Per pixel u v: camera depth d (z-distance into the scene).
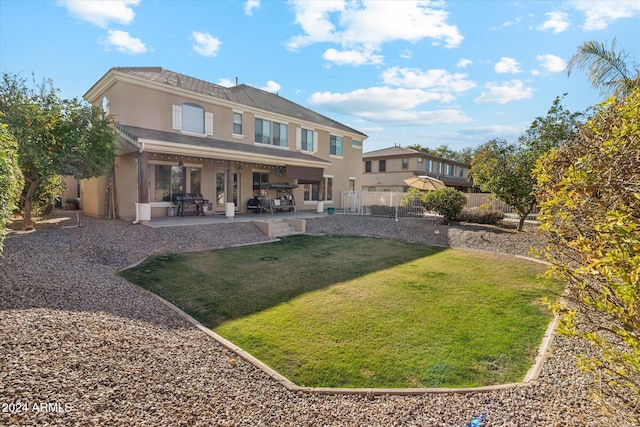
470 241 13.39
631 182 2.52
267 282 8.00
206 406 3.29
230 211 15.98
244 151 16.11
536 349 4.84
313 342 4.96
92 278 6.92
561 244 3.29
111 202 15.10
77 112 11.62
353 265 9.85
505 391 3.77
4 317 4.24
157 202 16.02
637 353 2.30
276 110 21.81
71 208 21.50
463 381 4.02
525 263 10.27
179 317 5.67
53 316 4.56
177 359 4.14
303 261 10.24
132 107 14.97
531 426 3.13
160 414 3.07
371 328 5.49
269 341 4.97
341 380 3.99
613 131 2.90
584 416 3.26
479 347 4.88
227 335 5.16
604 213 2.68
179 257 10.08
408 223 17.12
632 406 2.81
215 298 6.80
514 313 6.19
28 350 3.61
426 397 3.67
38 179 11.19
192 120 17.12
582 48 10.38
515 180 13.12
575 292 3.07
